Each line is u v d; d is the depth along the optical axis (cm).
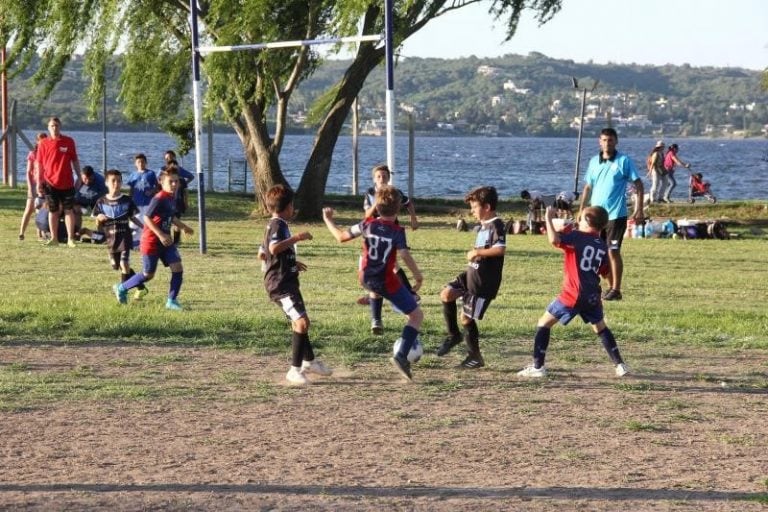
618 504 691
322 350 1227
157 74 3847
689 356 1243
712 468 784
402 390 1041
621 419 935
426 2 3600
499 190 7656
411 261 1066
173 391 1015
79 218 2564
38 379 1056
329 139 3697
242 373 1107
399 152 17050
